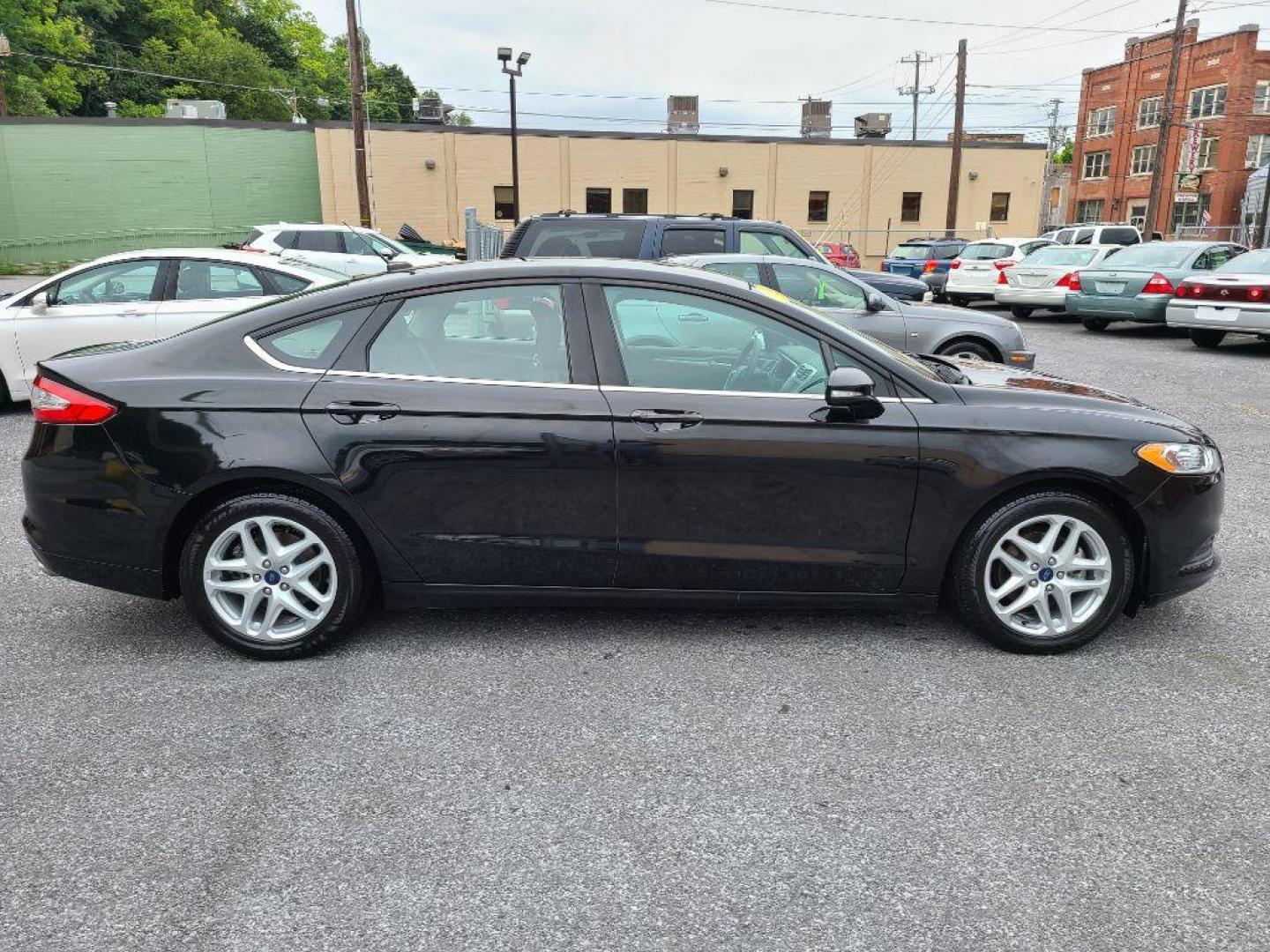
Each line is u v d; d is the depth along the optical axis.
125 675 3.63
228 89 62.69
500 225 35.72
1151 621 4.17
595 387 3.66
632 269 3.79
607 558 3.70
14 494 6.24
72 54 54.91
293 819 2.72
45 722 3.26
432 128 34.47
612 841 2.63
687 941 2.25
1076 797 2.84
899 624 4.11
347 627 3.76
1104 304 15.09
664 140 36.53
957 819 2.73
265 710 3.36
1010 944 2.24
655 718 3.30
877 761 3.04
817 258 10.23
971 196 39.53
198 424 3.57
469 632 4.02
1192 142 45.62
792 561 3.72
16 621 4.17
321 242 18.16
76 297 8.47
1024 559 3.78
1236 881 2.46
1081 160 57.34
